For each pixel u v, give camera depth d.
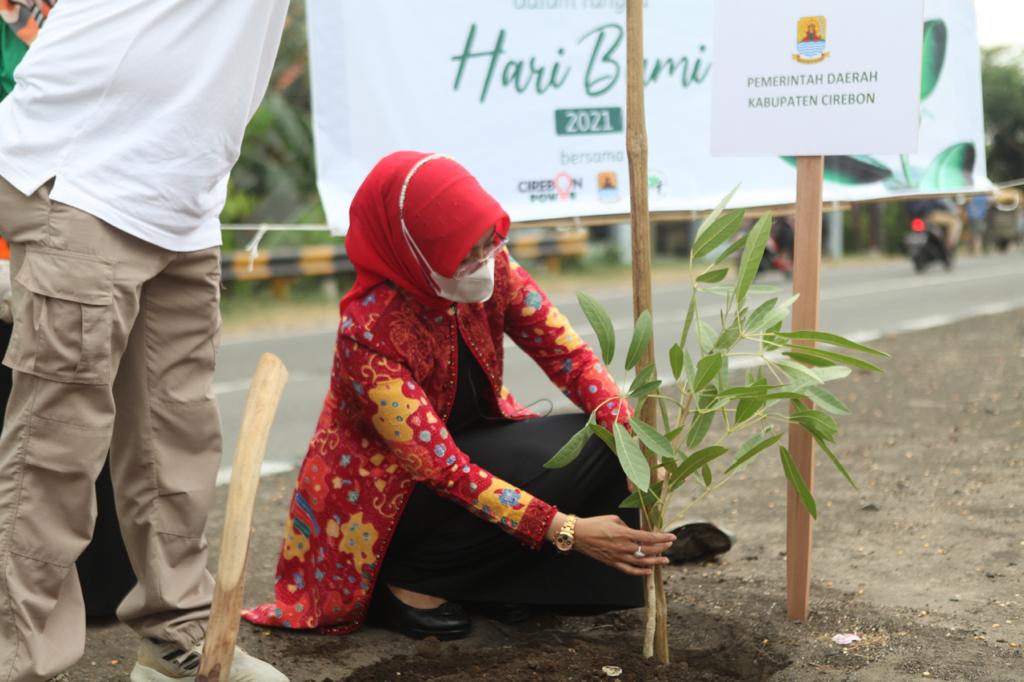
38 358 2.29
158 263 2.41
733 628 2.89
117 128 2.34
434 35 3.66
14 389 2.34
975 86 4.00
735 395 2.38
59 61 2.32
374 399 2.61
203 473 2.56
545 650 2.73
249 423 2.00
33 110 2.33
